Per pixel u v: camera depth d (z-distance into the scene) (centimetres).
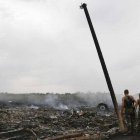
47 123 1355
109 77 960
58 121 1413
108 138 737
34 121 1408
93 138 807
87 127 1212
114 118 1538
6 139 711
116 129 959
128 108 768
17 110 2128
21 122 1334
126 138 698
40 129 1104
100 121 1413
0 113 1770
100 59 977
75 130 1094
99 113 1858
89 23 1005
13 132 785
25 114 1812
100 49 984
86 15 1013
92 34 998
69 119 1525
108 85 953
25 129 842
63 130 1107
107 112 1878
